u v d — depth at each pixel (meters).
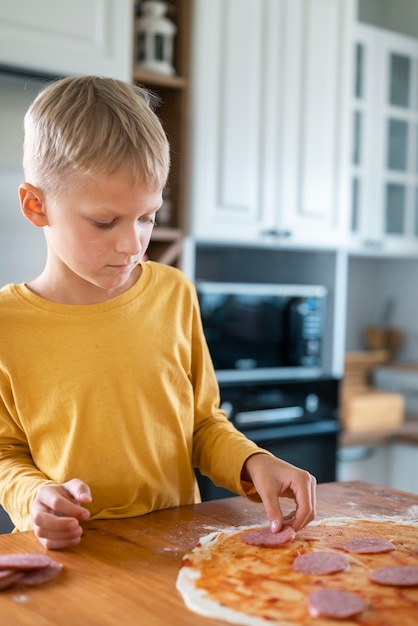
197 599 0.68
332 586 0.71
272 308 2.63
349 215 2.90
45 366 0.98
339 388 2.73
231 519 0.91
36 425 0.98
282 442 2.54
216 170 2.40
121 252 0.85
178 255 2.36
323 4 2.64
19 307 1.00
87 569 0.74
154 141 0.85
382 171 3.00
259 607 0.66
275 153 2.55
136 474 1.00
